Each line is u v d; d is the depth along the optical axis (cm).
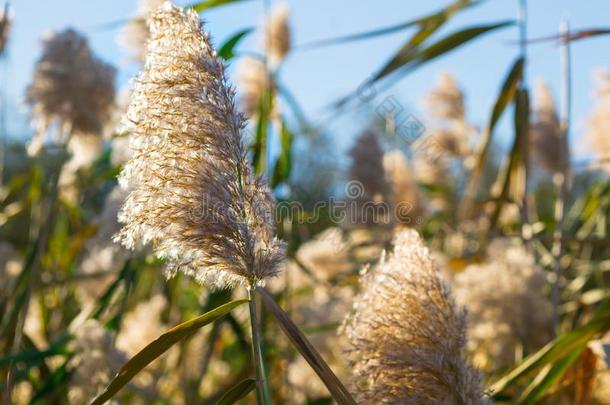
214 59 106
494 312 167
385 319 109
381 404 108
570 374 147
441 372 108
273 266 105
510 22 160
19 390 192
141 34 207
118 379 101
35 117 211
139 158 104
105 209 200
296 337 104
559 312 208
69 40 209
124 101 197
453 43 161
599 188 251
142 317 200
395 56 161
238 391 104
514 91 181
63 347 150
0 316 182
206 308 169
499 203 198
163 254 105
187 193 104
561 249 188
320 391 195
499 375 165
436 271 111
